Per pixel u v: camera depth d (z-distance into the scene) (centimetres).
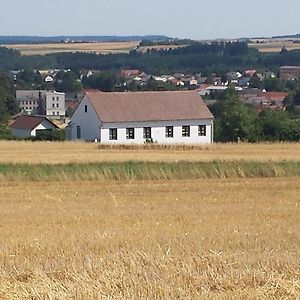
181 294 1371
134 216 2944
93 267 1642
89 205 3441
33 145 7756
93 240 2159
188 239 2156
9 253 1933
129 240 2152
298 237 2205
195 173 4906
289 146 7650
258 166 5097
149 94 10531
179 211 3128
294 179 4719
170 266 1620
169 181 4644
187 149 7294
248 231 2389
